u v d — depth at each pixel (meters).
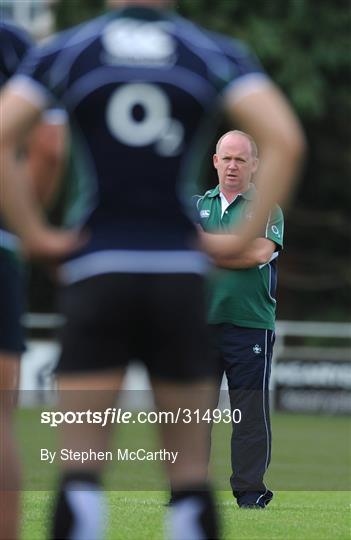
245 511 27.50
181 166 13.35
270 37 97.06
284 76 97.31
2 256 15.41
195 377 13.62
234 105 13.29
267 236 29.11
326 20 99.00
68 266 13.41
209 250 13.41
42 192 15.22
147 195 13.30
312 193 105.56
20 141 13.31
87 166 13.34
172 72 13.34
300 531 24.53
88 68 13.34
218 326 29.59
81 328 13.38
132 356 13.70
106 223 13.33
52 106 13.43
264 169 12.96
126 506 27.62
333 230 105.56
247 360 29.27
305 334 74.12
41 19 104.38
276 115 13.09
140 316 13.42
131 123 13.27
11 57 16.84
